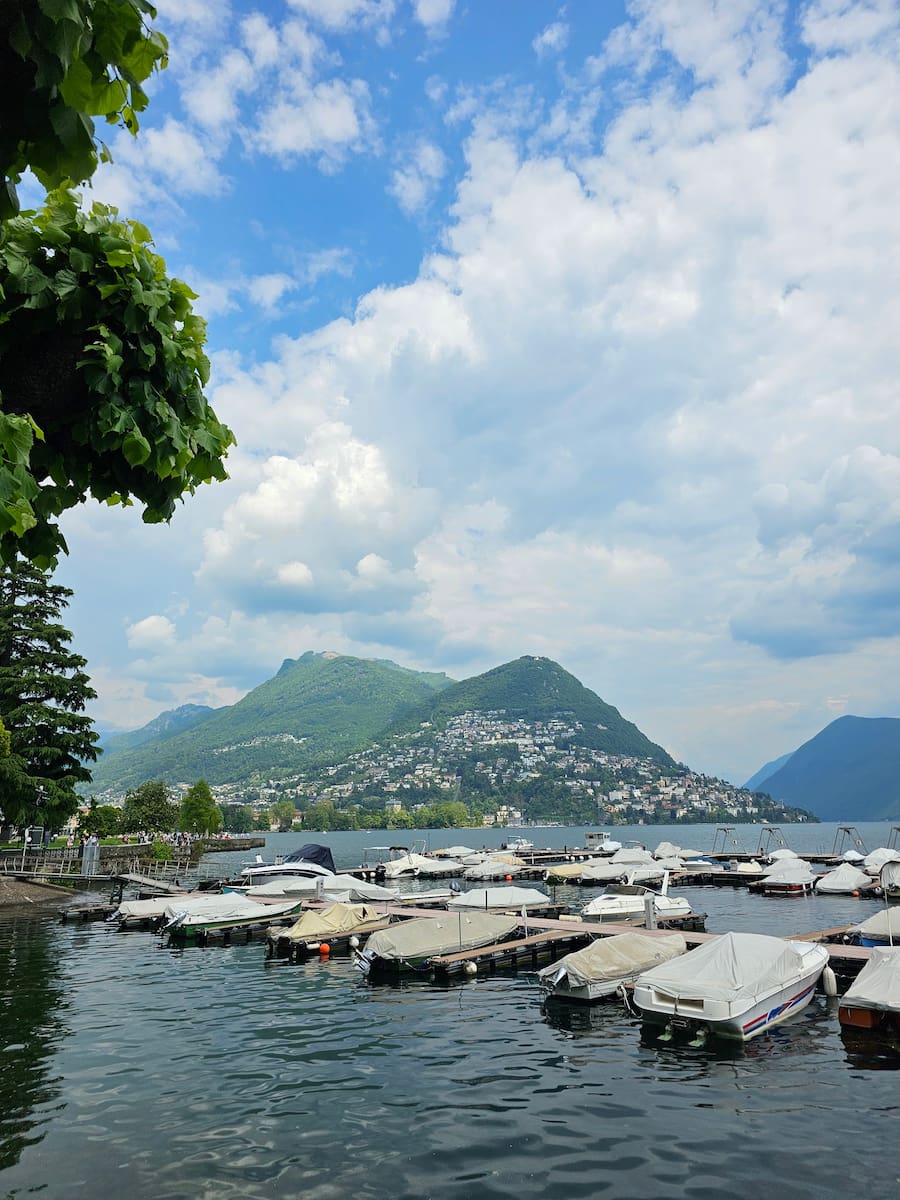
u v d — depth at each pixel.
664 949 22.95
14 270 4.64
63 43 3.16
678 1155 11.48
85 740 54.25
